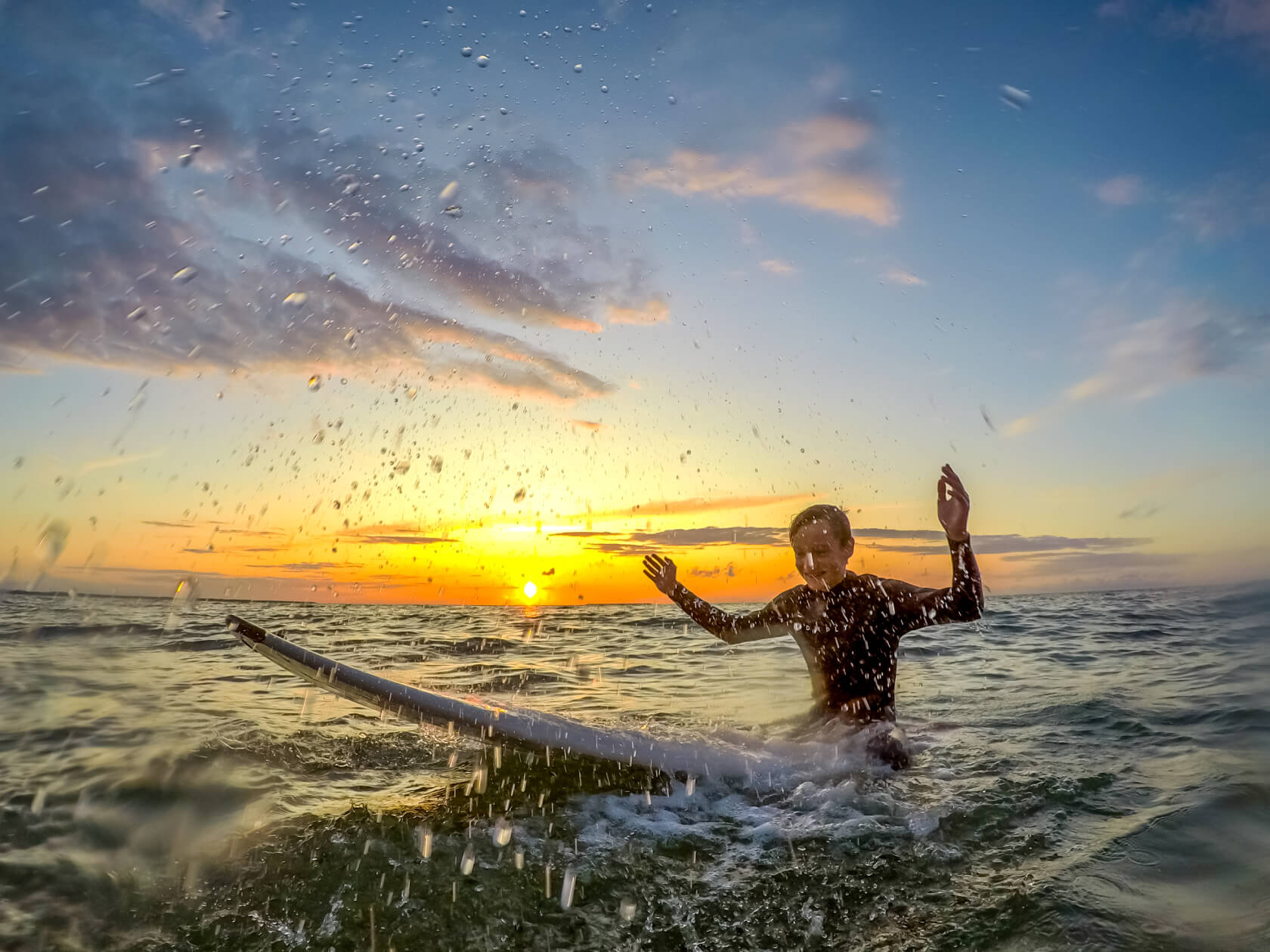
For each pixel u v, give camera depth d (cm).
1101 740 242
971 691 348
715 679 407
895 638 238
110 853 147
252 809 173
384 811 171
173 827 161
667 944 119
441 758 224
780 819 170
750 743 218
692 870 144
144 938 118
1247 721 255
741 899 132
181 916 124
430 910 127
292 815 168
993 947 113
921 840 157
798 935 121
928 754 227
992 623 711
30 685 332
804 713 251
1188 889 129
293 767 211
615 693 358
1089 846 151
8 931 118
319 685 231
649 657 521
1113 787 190
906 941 117
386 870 140
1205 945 109
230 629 228
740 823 168
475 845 152
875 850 152
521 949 117
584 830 162
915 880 138
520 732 205
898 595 238
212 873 139
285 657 229
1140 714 278
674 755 199
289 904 128
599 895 134
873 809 175
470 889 134
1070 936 113
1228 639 537
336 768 211
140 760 210
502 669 445
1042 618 761
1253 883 131
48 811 169
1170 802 176
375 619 912
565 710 305
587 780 196
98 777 194
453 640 635
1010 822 166
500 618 982
